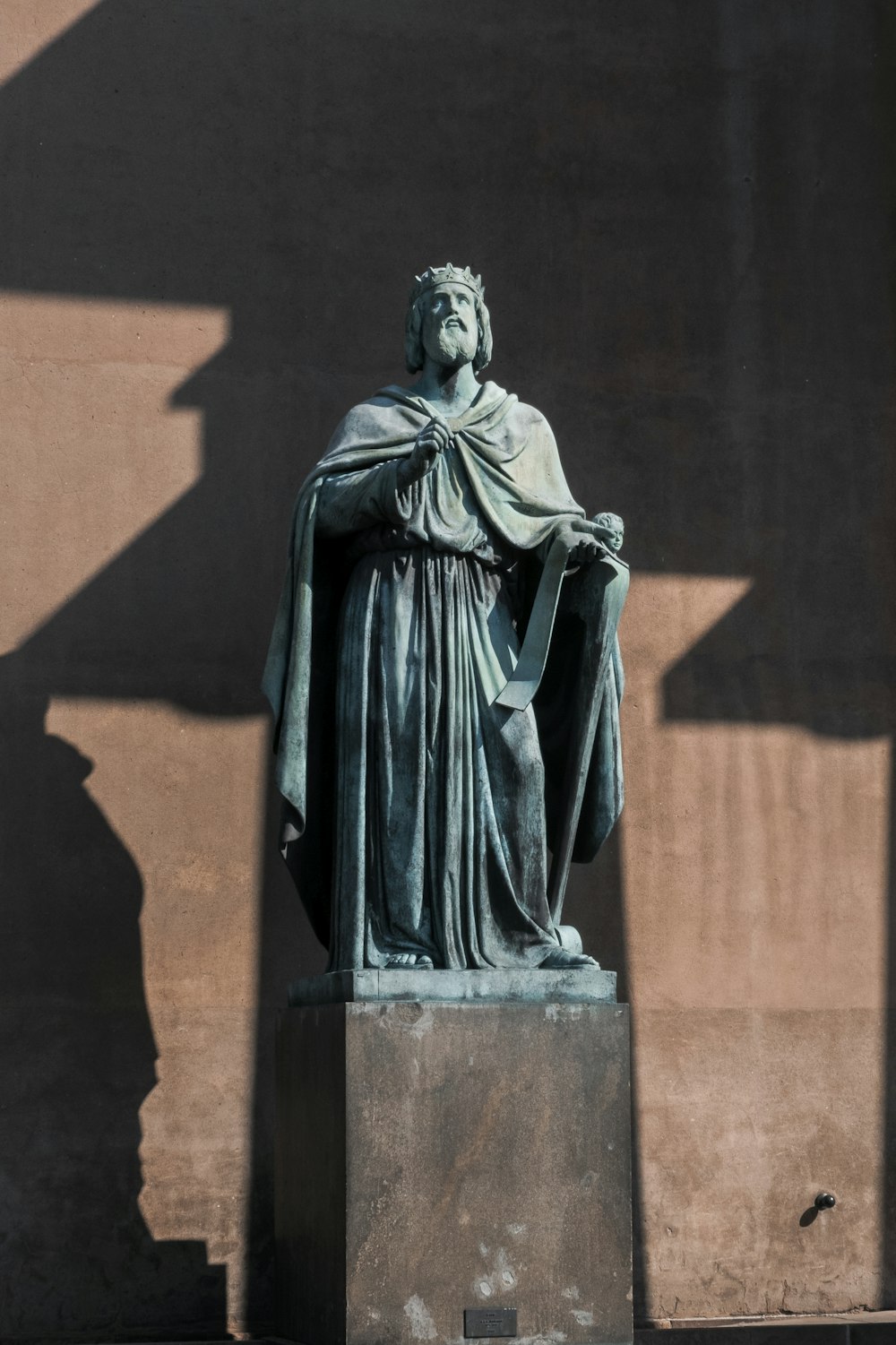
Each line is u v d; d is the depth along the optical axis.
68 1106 17.12
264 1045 17.62
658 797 18.84
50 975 17.33
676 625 19.22
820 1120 18.50
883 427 20.03
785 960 18.81
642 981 18.45
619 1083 14.26
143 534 18.25
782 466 19.73
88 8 19.08
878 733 19.50
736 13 20.45
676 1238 17.92
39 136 18.77
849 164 20.44
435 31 19.77
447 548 15.01
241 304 18.84
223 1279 17.11
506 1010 14.12
